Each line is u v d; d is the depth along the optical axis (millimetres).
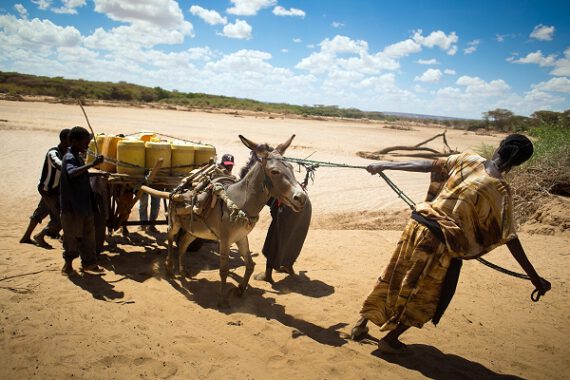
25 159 15922
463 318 5961
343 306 6211
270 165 5223
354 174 18328
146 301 5859
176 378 4090
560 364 4887
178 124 35031
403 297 4445
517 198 11695
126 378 4016
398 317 4516
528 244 9398
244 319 5539
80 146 6238
